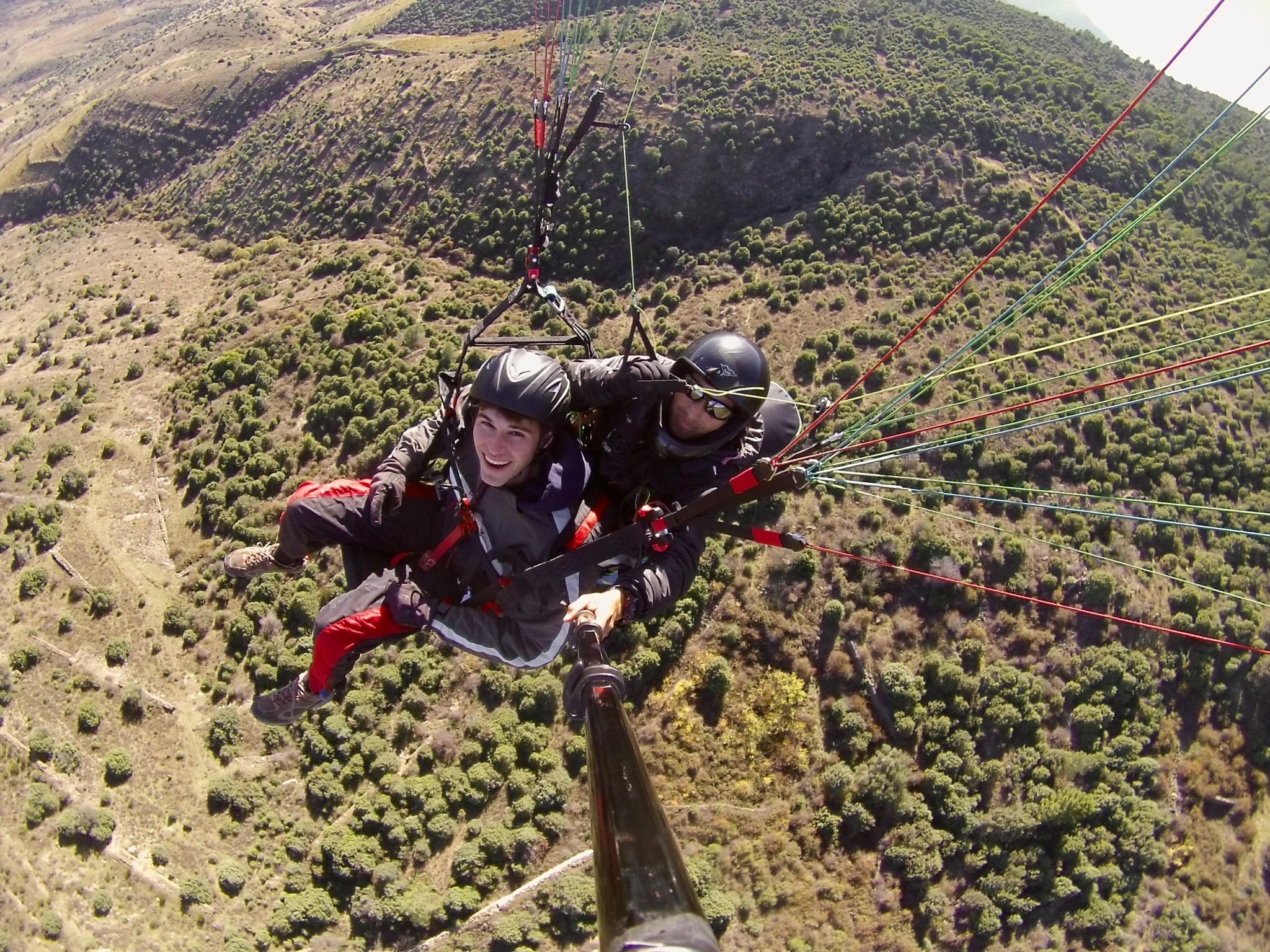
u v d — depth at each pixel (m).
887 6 86.69
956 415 48.81
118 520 56.22
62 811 43.16
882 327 56.94
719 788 43.81
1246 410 48.97
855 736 44.31
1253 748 46.56
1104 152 69.94
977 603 46.19
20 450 61.22
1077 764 44.34
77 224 107.62
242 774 44.50
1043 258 61.66
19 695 47.38
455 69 92.31
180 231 99.44
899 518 47.44
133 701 46.84
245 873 41.72
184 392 63.69
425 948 40.16
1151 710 45.59
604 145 75.50
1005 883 42.12
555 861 41.78
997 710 44.75
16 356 77.50
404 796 42.78
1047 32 92.88
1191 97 81.88
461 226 79.62
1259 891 45.00
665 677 45.75
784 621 46.22
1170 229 59.62
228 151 104.94
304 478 56.72
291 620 48.44
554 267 74.19
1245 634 45.31
